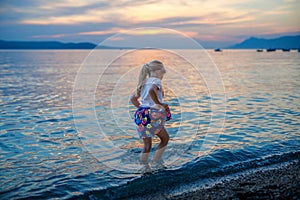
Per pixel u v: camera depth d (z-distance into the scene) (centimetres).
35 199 271
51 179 311
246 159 364
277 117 573
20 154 385
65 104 769
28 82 1382
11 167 342
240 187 288
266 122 532
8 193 281
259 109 652
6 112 661
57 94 976
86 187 294
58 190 288
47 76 1716
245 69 2003
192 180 310
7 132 488
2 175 321
